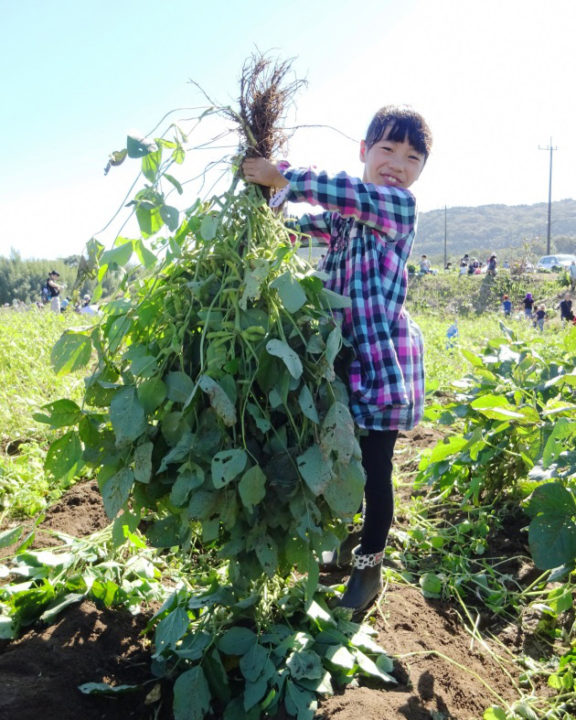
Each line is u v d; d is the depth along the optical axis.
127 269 2.13
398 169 2.35
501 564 2.98
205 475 1.87
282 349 1.78
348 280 2.30
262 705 1.82
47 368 6.32
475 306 30.88
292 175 2.06
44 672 1.93
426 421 5.28
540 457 2.59
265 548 1.89
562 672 2.20
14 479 3.67
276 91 2.11
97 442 2.05
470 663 2.26
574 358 3.73
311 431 1.91
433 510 3.59
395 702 1.93
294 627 2.18
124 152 2.01
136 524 2.03
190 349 1.98
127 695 1.93
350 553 2.76
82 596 2.27
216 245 2.00
